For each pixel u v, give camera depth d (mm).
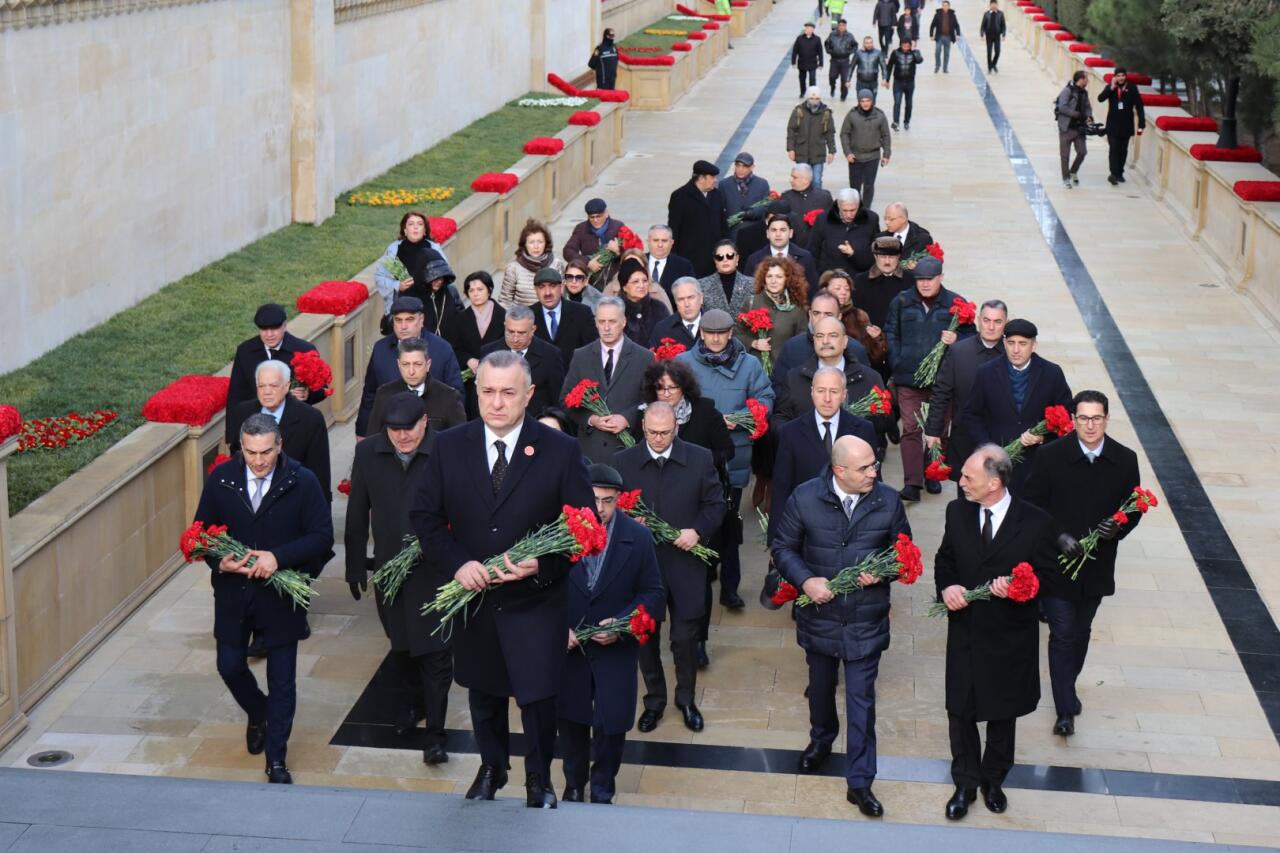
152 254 15586
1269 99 21578
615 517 7680
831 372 9312
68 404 12250
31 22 12938
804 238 15969
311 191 19469
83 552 9781
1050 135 31203
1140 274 20172
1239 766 8711
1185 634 10383
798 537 8273
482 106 28938
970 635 7922
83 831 5781
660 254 13656
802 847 5781
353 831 5832
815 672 8352
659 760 8703
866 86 30797
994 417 10422
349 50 21469
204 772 8531
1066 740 8984
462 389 11211
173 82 15867
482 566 5914
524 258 13945
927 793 8406
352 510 8820
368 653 10047
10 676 8758
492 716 6480
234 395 10766
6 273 12781
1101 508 8844
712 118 33438
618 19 42719
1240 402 15125
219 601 8305
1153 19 25891
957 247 21609
